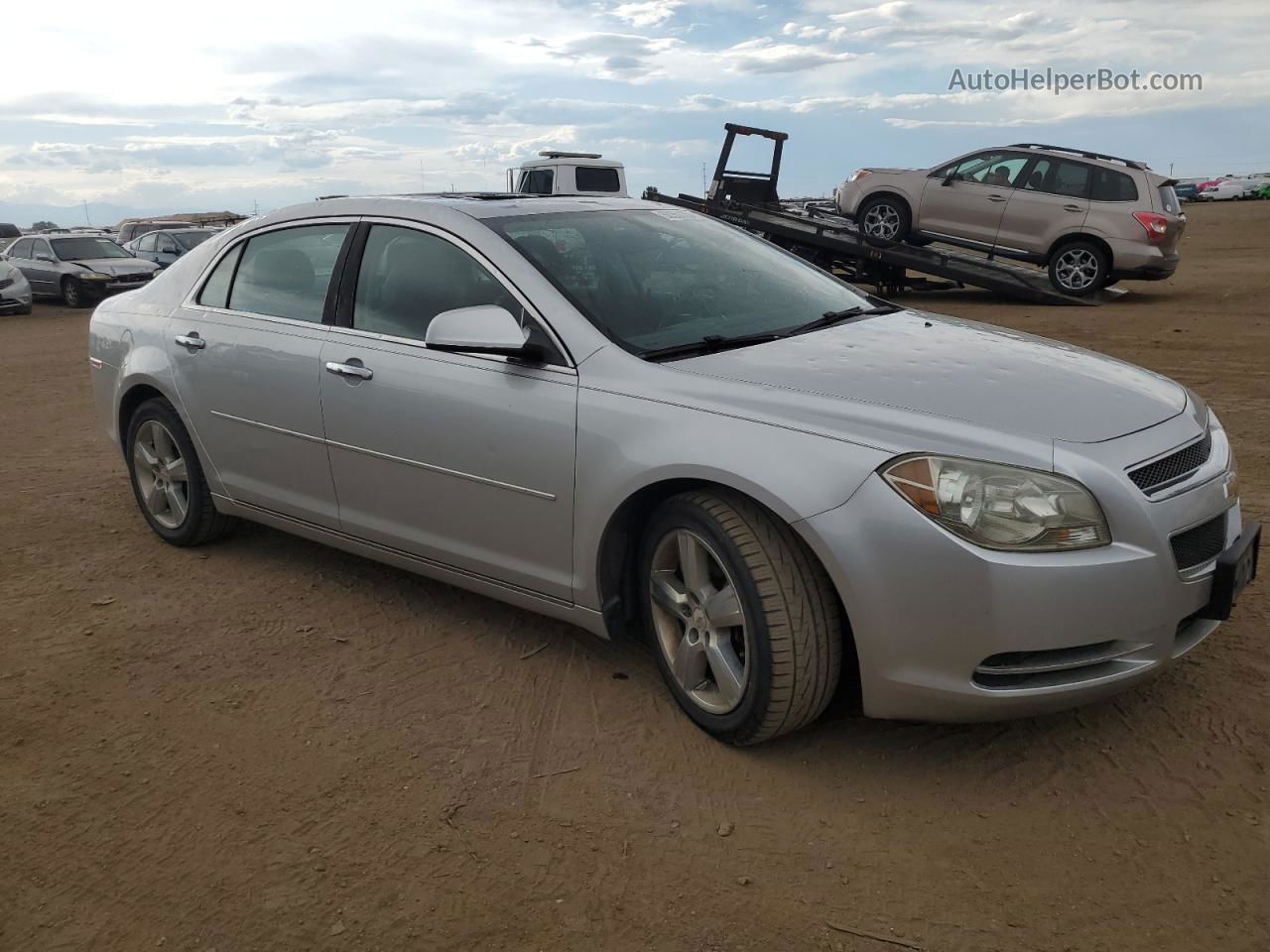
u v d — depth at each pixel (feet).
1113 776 9.43
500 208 12.69
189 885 8.45
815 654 9.34
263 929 7.91
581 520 10.63
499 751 10.24
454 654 12.38
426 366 11.92
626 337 10.93
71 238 73.41
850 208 52.16
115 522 17.95
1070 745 9.97
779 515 9.12
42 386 34.42
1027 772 9.58
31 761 10.36
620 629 11.14
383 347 12.45
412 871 8.50
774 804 9.23
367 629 13.19
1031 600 8.50
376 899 8.18
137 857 8.82
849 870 8.35
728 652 9.91
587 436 10.44
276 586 14.70
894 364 10.41
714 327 11.50
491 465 11.33
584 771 9.84
